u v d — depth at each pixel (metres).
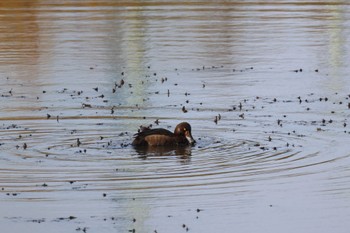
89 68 38.88
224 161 24.25
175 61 40.38
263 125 28.31
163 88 34.56
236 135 27.05
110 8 57.62
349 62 39.72
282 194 21.55
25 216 20.11
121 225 19.55
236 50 42.88
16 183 22.34
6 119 29.23
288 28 49.00
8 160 24.30
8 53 42.56
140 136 25.94
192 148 25.59
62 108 30.95
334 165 23.78
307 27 49.34
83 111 30.45
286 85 35.09
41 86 35.19
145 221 19.77
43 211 20.45
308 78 36.44
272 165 23.84
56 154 24.94
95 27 49.75
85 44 44.78
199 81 35.97
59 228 19.38
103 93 33.72
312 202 20.98
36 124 28.47
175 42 45.09
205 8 57.38
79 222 19.75
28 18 53.34
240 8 57.41
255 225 19.56
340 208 20.58
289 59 40.59
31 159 24.41
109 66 39.38
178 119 29.27
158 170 23.45
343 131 27.39
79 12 55.78
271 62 39.94
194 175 23.00
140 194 21.55
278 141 26.31
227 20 52.22
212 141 26.36
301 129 27.70
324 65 39.22
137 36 46.84
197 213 20.30
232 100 32.31
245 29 48.78
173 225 19.56
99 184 22.30
